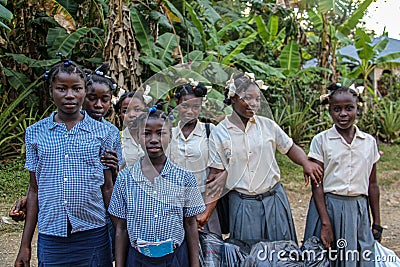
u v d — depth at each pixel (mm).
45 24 6773
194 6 7375
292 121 8039
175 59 5875
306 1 6957
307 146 8125
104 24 5926
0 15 4496
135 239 2115
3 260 3684
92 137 2174
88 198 2135
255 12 8086
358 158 2654
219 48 6969
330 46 8531
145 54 5898
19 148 6445
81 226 2129
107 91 2527
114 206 2166
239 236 2592
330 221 2678
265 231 2592
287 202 2695
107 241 2264
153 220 2104
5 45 6555
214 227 2691
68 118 2166
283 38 8969
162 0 6031
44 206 2119
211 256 2459
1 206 4969
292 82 8273
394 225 4922
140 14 5754
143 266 2119
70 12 6398
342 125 2645
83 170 2127
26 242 2197
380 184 6707
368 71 9508
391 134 9773
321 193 2676
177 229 2143
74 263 2137
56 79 2107
